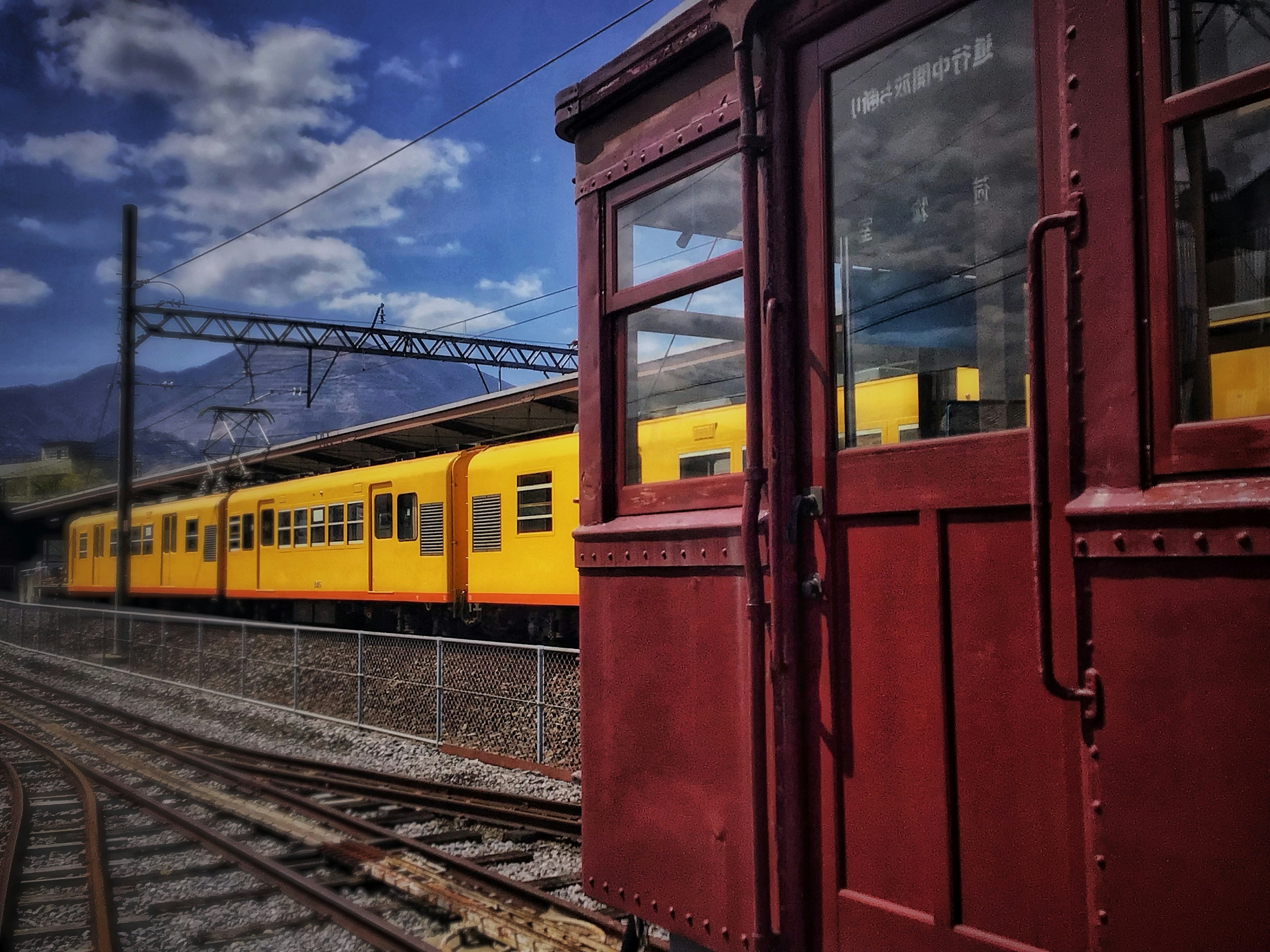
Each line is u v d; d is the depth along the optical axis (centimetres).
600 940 426
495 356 2305
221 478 2483
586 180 353
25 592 3844
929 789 227
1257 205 192
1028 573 212
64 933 495
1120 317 197
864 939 240
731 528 281
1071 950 200
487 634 1609
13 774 878
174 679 1563
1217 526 179
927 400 237
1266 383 189
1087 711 197
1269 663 172
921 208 239
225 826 708
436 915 488
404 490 1641
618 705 326
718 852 282
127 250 2036
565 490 1327
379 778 830
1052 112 211
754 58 276
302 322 2092
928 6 235
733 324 294
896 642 237
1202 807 180
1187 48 194
